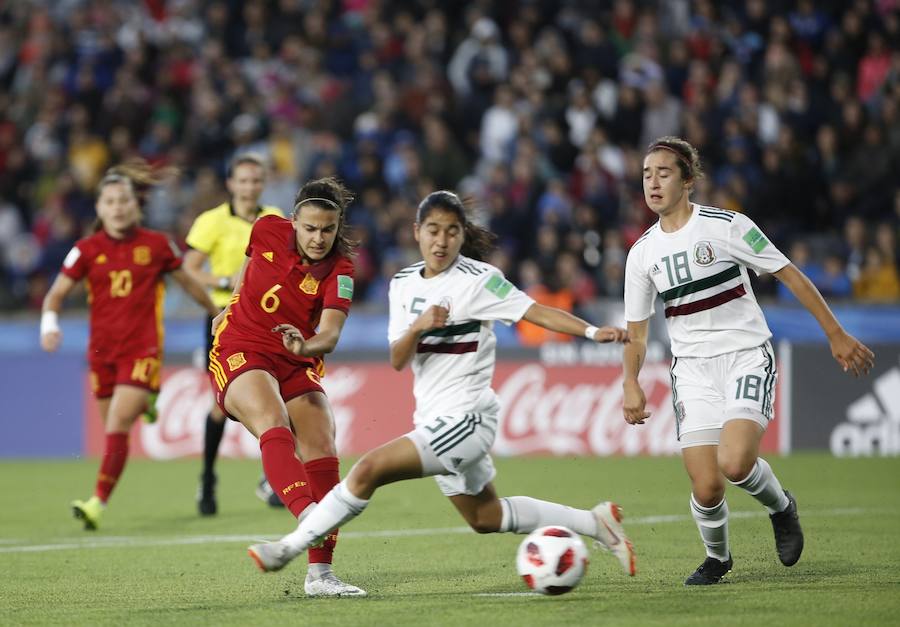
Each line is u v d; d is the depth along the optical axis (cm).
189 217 5766
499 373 4891
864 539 2673
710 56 6406
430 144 5919
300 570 2383
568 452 4831
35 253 6197
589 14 6725
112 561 2527
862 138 5962
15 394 5091
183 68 6794
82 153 6456
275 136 6106
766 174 5694
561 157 5984
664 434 4816
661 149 2133
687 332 2162
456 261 2017
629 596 1981
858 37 6481
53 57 7000
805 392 4784
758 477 2091
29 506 3562
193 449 4953
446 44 6800
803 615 1784
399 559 2502
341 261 2138
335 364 4925
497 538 2803
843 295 5212
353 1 7138
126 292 3138
